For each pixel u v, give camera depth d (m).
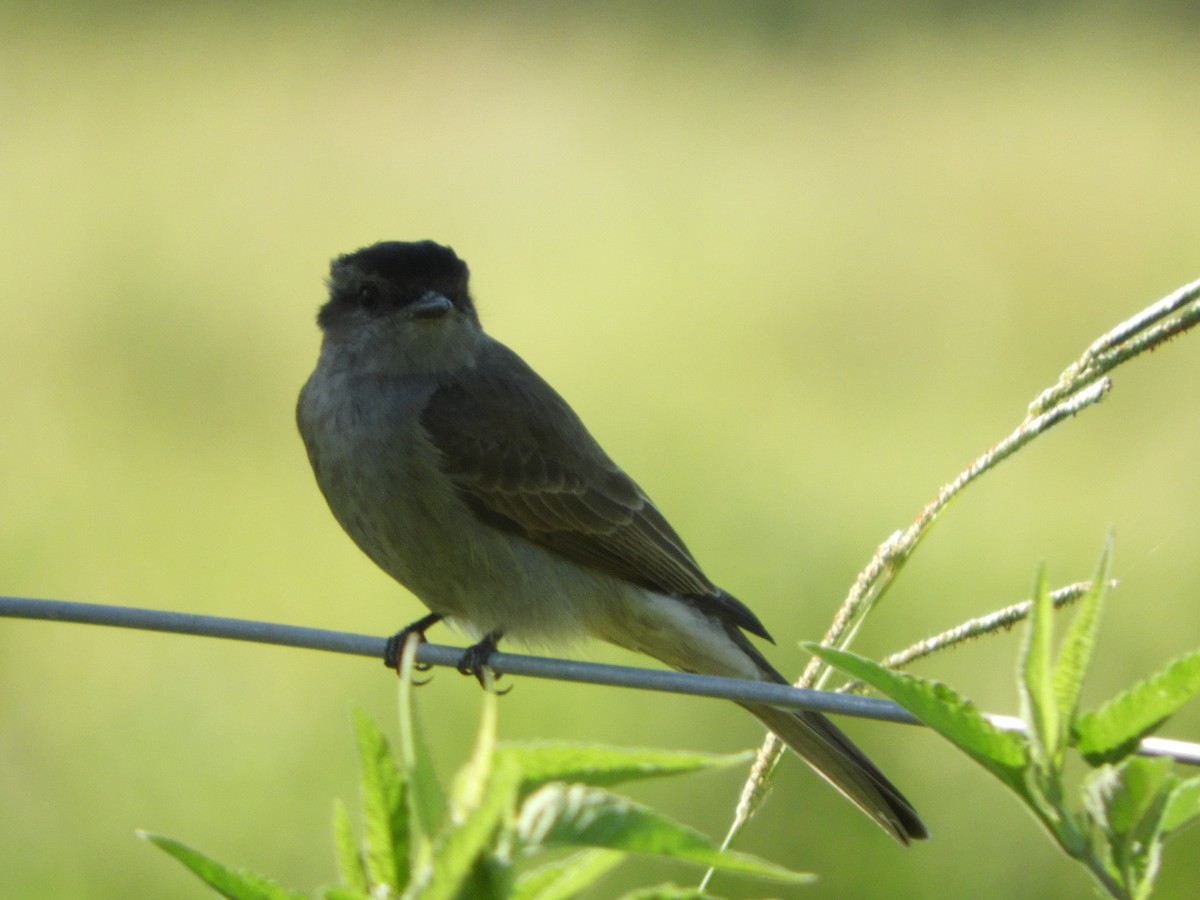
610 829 1.85
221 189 22.70
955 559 11.73
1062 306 18.33
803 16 29.58
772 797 8.89
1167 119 24.25
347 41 29.70
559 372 16.19
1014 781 2.31
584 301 18.73
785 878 1.88
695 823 9.07
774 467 13.54
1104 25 28.64
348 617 11.88
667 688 4.26
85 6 29.88
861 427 14.65
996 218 21.17
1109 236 20.14
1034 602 2.32
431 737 9.77
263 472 14.54
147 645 11.63
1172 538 11.55
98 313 18.08
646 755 1.90
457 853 1.80
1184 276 18.77
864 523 12.30
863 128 25.28
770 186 23.25
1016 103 25.56
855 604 4.11
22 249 19.81
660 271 19.70
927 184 22.81
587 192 23.25
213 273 19.53
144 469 14.49
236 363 17.00
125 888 9.41
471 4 30.86
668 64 28.80
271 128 25.55
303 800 9.86
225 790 9.93
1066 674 2.32
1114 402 15.01
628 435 14.34
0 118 24.88
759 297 18.72
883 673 2.35
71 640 11.64
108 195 22.05
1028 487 13.06
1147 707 2.37
